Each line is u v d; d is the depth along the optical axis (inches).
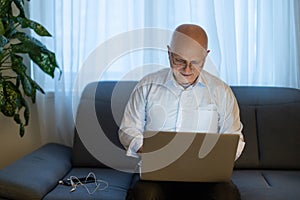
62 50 103.4
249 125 95.3
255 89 100.0
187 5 101.9
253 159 93.3
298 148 93.3
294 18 102.3
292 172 90.9
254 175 88.7
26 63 106.5
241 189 80.0
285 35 102.9
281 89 99.8
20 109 101.2
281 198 74.8
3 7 91.9
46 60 92.9
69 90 106.1
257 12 101.7
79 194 77.5
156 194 67.8
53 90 107.1
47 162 88.7
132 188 70.7
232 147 65.1
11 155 113.0
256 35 102.9
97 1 102.3
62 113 106.7
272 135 94.4
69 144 108.7
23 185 75.4
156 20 101.7
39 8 103.4
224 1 100.5
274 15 102.3
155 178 68.4
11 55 94.3
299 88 105.0
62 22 102.5
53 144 102.7
